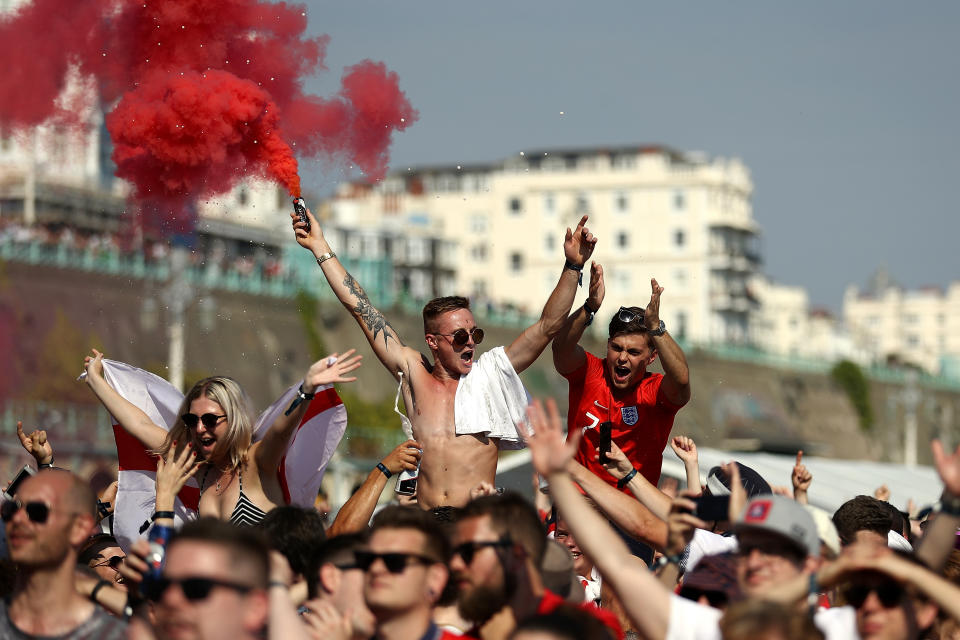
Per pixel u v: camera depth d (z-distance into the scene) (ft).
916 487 210.79
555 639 55.47
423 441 90.17
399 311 643.04
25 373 416.05
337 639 63.41
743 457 200.64
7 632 65.46
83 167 459.32
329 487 433.89
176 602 57.06
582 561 92.12
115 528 95.96
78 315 442.50
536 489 102.99
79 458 413.80
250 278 531.50
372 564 62.54
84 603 66.13
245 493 87.40
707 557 70.08
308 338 564.71
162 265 460.96
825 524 71.36
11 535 65.16
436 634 63.46
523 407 90.22
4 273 420.77
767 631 55.16
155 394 99.09
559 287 89.66
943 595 60.29
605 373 98.63
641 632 60.70
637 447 97.76
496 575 62.69
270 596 59.67
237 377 505.66
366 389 593.01
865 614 62.44
